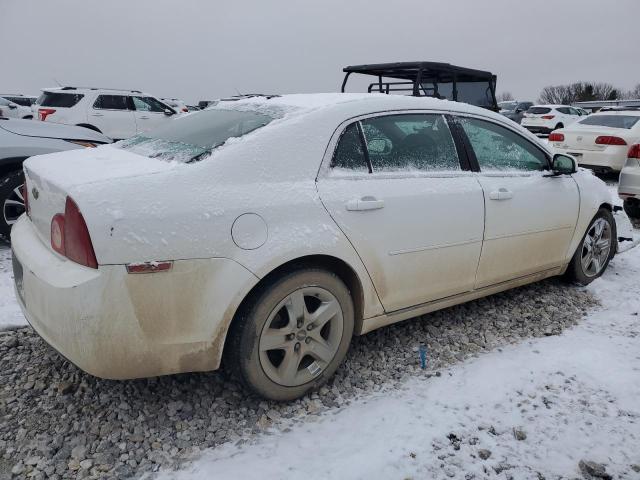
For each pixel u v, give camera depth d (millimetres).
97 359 2178
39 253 2416
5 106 21203
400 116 3068
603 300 4082
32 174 2631
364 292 2793
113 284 2109
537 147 3854
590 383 2855
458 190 3154
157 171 2305
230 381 2814
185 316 2270
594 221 4266
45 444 2307
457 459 2275
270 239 2398
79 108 13344
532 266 3781
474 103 10039
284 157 2555
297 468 2199
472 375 2938
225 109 3154
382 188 2826
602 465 2248
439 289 3182
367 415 2566
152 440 2359
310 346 2650
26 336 3281
